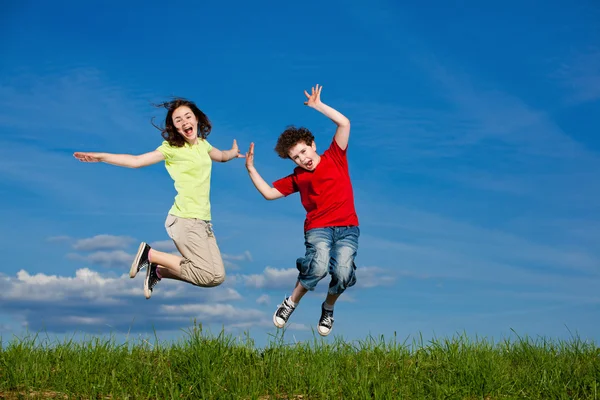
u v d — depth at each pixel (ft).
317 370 14.90
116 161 16.69
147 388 13.88
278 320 18.47
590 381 14.94
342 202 17.99
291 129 18.28
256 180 19.16
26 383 13.44
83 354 15.80
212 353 15.35
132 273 17.71
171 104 18.29
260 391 14.11
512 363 17.29
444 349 17.03
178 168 18.02
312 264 17.53
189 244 17.62
